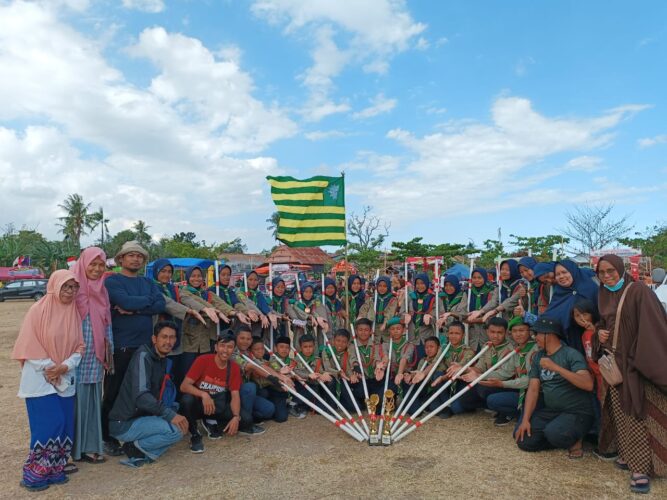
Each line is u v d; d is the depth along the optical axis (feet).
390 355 22.41
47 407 14.73
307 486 14.67
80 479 15.35
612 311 14.80
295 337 25.18
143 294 17.90
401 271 65.67
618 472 15.25
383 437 18.08
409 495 13.98
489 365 20.86
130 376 16.51
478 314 22.56
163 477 15.46
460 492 14.08
